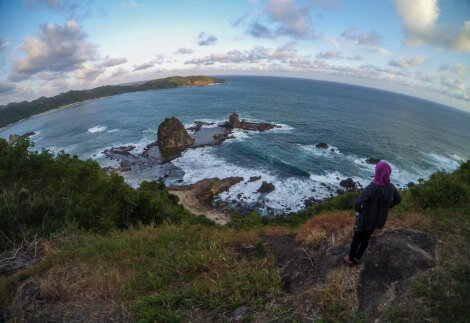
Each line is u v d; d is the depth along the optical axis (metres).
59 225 9.65
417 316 3.91
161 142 52.50
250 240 7.79
